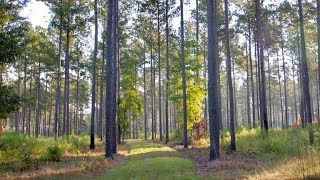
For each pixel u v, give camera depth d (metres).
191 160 19.20
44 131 78.44
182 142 35.03
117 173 14.32
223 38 41.53
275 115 105.62
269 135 25.70
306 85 25.50
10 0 19.11
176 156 20.66
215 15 32.62
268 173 12.08
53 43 43.53
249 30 44.00
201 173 13.67
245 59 52.97
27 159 18.05
